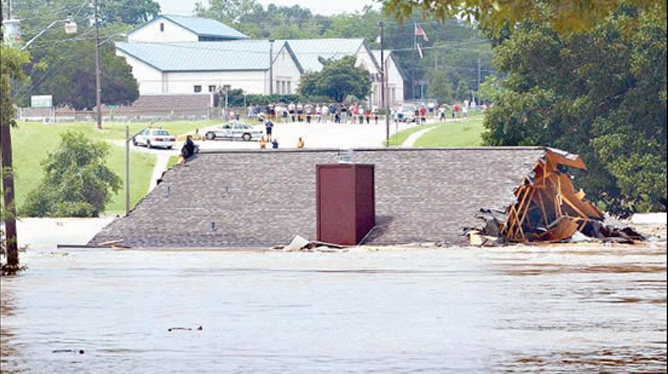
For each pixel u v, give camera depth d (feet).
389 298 287.28
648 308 263.29
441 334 222.28
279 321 242.58
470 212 497.87
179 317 250.78
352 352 200.64
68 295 298.56
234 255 457.27
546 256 435.53
